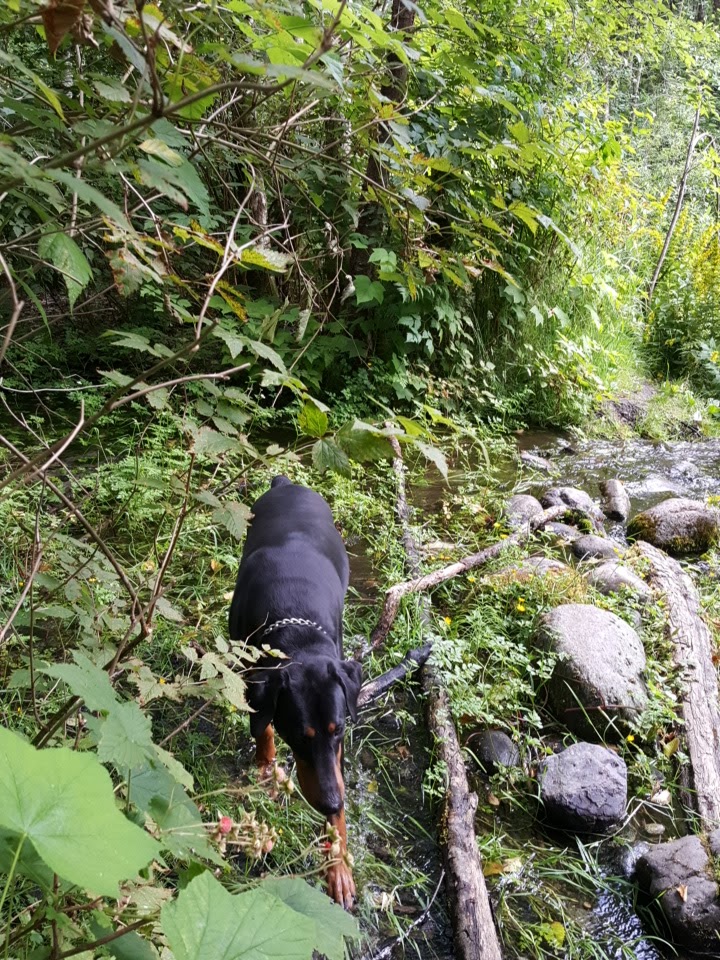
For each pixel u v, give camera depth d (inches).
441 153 238.5
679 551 233.3
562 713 156.9
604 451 309.1
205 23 83.4
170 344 289.9
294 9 90.8
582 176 336.2
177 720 143.6
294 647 120.6
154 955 49.2
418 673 163.0
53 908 46.8
